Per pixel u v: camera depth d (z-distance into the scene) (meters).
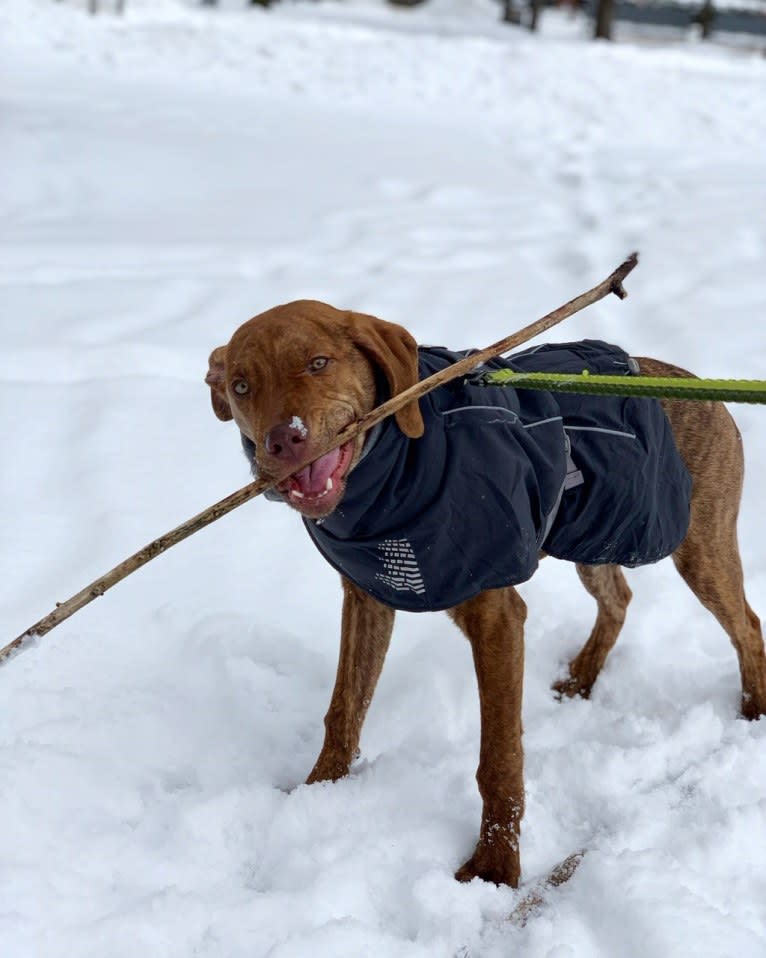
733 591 1.92
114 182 4.66
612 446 1.71
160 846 1.66
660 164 5.73
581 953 1.51
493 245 4.05
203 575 2.16
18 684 1.89
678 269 3.76
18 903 1.54
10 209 4.27
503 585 1.60
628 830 1.68
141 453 2.43
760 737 1.87
